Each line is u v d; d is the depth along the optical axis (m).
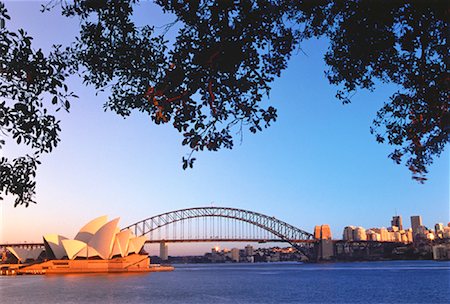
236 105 6.12
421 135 6.83
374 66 6.53
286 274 161.88
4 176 5.77
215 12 5.60
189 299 69.38
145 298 72.56
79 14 6.25
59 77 5.86
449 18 5.38
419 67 6.23
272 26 5.91
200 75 5.80
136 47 6.73
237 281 120.12
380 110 7.23
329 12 6.02
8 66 5.46
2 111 5.58
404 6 5.62
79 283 118.56
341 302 59.88
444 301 58.19
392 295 68.19
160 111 6.02
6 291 91.12
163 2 5.85
